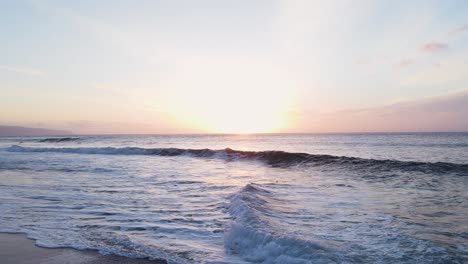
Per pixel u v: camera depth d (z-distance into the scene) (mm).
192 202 9234
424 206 8320
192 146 49844
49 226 6828
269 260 4816
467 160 22484
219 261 4930
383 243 5391
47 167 18547
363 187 11562
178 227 6781
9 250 5426
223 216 7656
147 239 6008
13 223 7051
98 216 7672
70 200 9484
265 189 11047
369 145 45031
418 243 5398
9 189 11289
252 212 7102
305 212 7711
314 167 18172
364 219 7051
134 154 28875
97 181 13258
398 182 12539
